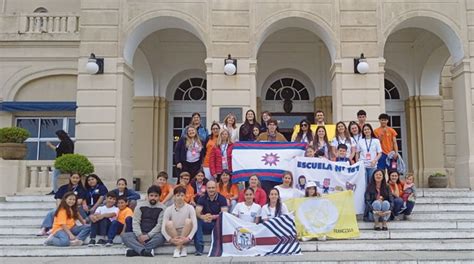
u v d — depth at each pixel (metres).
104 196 9.27
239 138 10.10
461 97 12.48
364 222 9.09
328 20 12.56
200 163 9.59
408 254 7.65
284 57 16.30
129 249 7.93
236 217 8.02
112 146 12.20
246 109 12.22
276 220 7.97
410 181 9.45
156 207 8.18
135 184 15.46
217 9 12.62
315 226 8.54
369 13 12.57
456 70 12.74
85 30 12.53
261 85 16.22
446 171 15.84
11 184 11.76
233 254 7.78
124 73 12.50
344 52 12.42
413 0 12.59
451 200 10.44
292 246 7.83
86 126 12.24
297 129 10.39
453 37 12.65
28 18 16.50
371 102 12.23
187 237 7.82
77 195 9.16
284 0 12.63
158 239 7.92
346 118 12.19
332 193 8.80
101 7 12.62
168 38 16.08
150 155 15.94
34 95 16.59
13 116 16.59
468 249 8.12
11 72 16.45
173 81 16.70
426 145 15.74
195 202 8.57
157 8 12.62
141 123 16.08
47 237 8.79
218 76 12.34
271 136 9.95
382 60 12.34
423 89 15.99
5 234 9.21
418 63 16.00
